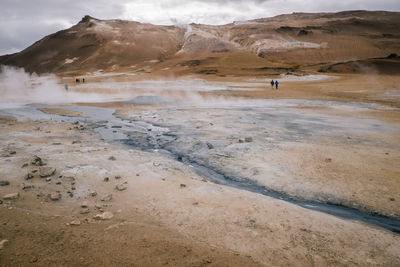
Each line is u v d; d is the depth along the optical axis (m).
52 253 3.77
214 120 18.89
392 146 12.23
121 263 3.69
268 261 4.22
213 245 4.55
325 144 12.61
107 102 30.58
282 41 170.75
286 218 5.88
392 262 4.46
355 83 51.12
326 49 151.12
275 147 12.09
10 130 14.96
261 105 27.73
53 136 13.98
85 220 5.07
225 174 9.55
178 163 10.25
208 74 89.31
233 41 190.00
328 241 5.00
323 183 8.34
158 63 144.12
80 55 187.88
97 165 8.91
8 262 3.46
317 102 29.36
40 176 7.54
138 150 12.15
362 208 6.96
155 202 6.36
